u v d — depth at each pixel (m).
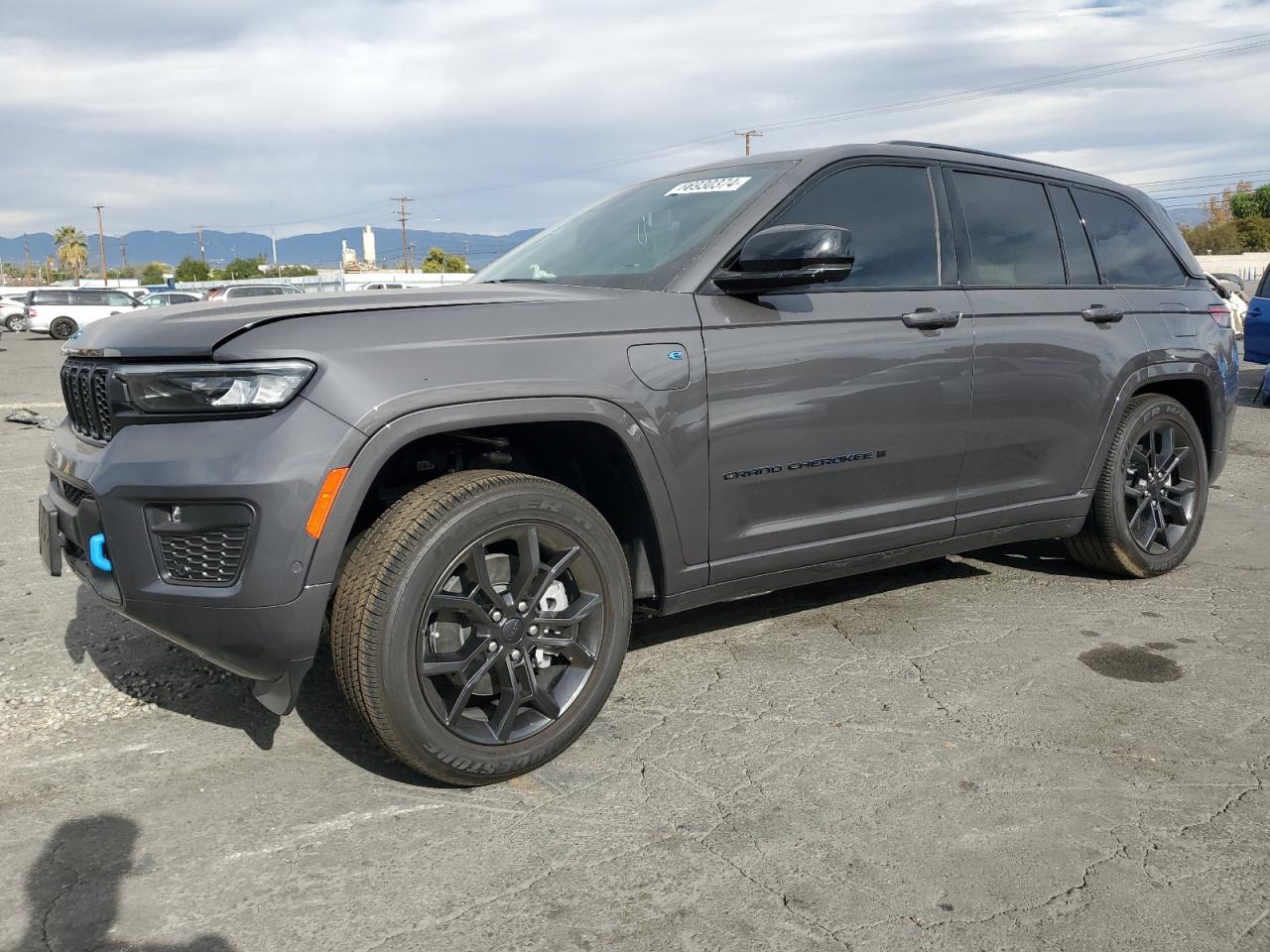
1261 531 5.58
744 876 2.30
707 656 3.66
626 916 2.16
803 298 3.28
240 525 2.39
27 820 2.56
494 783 2.73
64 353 2.91
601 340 2.82
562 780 2.76
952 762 2.85
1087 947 2.05
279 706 2.54
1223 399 4.78
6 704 3.26
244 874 2.32
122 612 2.58
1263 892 2.24
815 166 3.45
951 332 3.60
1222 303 4.91
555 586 2.80
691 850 2.41
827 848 2.42
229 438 2.39
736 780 2.75
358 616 2.46
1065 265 4.20
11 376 17.23
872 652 3.70
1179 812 2.58
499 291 3.02
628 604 2.91
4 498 6.66
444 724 2.58
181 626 2.48
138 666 3.58
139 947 2.07
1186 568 4.81
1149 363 4.34
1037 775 2.77
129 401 2.48
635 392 2.84
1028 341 3.85
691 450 2.99
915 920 2.14
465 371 2.57
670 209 3.55
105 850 2.42
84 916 2.17
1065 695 3.31
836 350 3.28
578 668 2.84
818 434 3.27
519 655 2.71
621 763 2.86
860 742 2.97
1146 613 4.13
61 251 113.06
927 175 3.79
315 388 2.42
